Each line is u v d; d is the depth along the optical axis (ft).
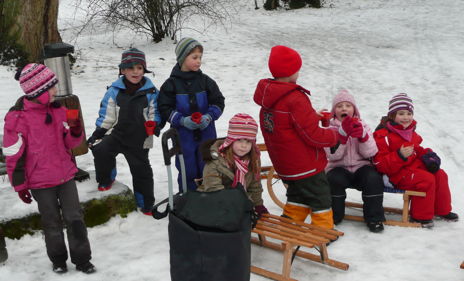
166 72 36.40
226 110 27.27
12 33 33.55
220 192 9.62
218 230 9.31
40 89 10.32
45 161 10.70
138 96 13.70
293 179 12.55
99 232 13.46
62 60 14.01
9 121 10.34
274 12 73.92
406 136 13.89
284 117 12.02
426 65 38.99
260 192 12.48
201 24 57.67
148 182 14.43
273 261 12.19
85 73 35.60
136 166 14.14
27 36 33.76
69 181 11.25
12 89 28.84
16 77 10.43
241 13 73.26
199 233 9.02
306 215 13.24
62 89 14.23
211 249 9.03
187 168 13.87
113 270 11.60
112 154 13.82
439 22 59.11
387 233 13.53
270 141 12.59
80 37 51.13
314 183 12.52
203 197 9.58
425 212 13.75
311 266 11.85
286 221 12.16
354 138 13.88
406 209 13.94
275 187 17.20
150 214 14.65
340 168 14.03
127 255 12.35
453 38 49.55
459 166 19.19
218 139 12.04
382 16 65.92
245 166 11.69
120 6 45.39
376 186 13.47
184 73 13.66
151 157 20.35
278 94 11.90
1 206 13.05
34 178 10.73
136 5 45.42
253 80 34.81
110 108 13.67
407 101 13.83
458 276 11.30
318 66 39.68
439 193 13.94
